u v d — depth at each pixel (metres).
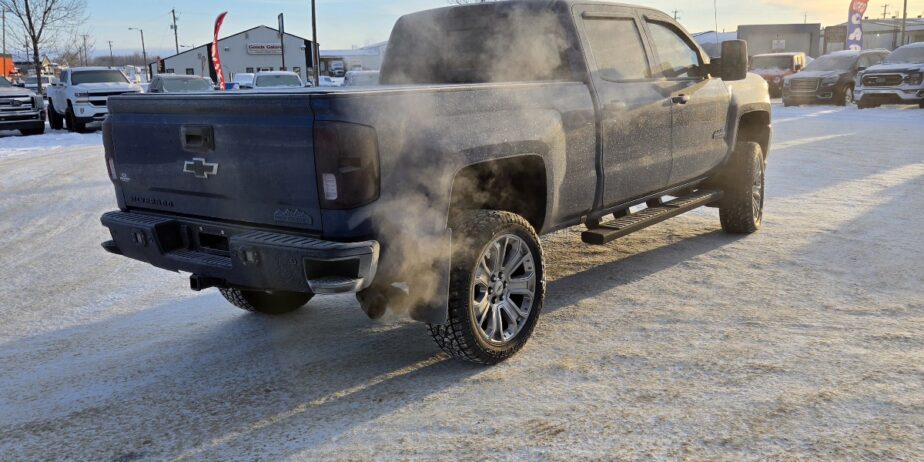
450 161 3.44
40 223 8.07
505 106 3.80
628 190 4.88
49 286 5.57
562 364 3.72
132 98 3.83
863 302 4.54
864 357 3.66
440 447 2.92
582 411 3.18
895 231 6.39
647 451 2.82
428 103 3.40
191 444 3.05
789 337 3.97
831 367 3.55
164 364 3.95
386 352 4.04
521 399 3.33
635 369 3.62
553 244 6.38
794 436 2.90
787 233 6.47
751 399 3.23
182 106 3.57
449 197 3.47
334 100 3.10
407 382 3.59
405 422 3.16
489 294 3.74
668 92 5.12
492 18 4.96
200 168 3.58
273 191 3.32
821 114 20.48
